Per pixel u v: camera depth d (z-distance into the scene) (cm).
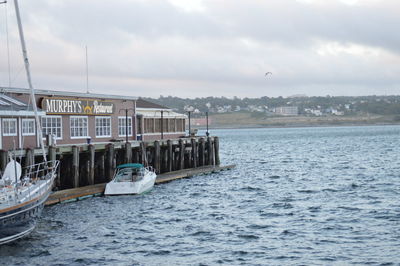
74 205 3806
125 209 3738
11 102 4216
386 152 10369
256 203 4144
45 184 3081
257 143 16388
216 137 6750
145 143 5106
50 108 4694
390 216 3522
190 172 5644
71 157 4200
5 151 3462
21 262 2500
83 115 5144
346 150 11369
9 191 2741
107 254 2659
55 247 2747
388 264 2498
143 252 2709
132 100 5941
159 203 4041
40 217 3188
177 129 6869
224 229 3212
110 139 5544
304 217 3550
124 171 4500
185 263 2539
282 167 7388
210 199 4312
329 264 2514
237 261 2573
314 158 9156
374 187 5019
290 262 2552
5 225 2564
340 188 4991
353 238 2962
